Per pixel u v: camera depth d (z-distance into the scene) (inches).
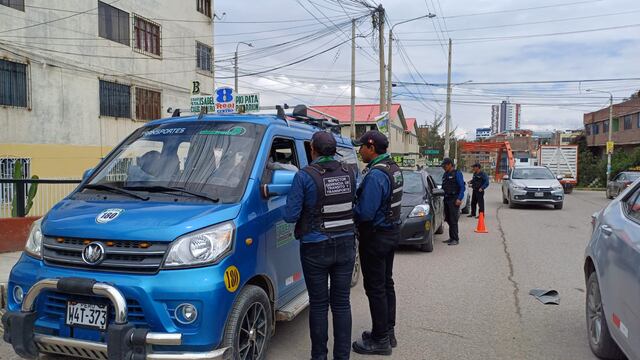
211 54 1126.4
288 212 154.4
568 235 487.8
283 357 178.5
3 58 628.7
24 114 659.4
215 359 131.6
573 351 188.7
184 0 1016.2
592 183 1768.0
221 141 175.2
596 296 183.5
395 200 175.9
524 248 410.9
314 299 160.1
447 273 316.8
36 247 146.7
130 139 188.7
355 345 185.8
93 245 135.9
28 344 137.5
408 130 2406.5
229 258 140.1
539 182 778.8
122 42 841.5
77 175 746.2
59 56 713.6
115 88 830.5
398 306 245.1
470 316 229.9
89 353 134.6
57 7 707.4
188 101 1035.3
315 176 154.9
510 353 186.5
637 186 173.2
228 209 148.3
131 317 132.3
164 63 954.1
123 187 165.5
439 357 182.2
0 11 624.7
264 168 169.3
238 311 143.5
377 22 832.9
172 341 128.1
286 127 195.8
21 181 341.1
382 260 179.5
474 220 622.2
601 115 2240.4
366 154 180.4
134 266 132.6
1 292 217.3
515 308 242.5
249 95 311.3
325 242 156.4
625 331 146.0
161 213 143.0
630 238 148.8
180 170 167.5
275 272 170.2
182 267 132.2
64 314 137.9
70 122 735.1
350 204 162.6
